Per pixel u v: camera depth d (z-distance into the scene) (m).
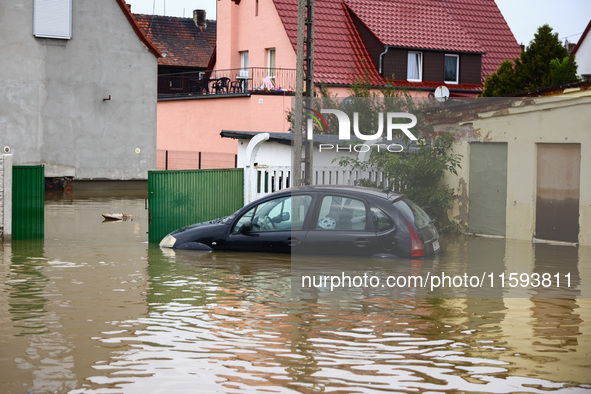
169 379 6.11
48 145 29.98
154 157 32.16
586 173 12.04
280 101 32.41
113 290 9.68
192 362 6.55
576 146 12.04
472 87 37.06
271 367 6.42
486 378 6.17
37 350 6.89
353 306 8.65
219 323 7.90
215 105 35.09
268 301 8.97
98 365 6.46
